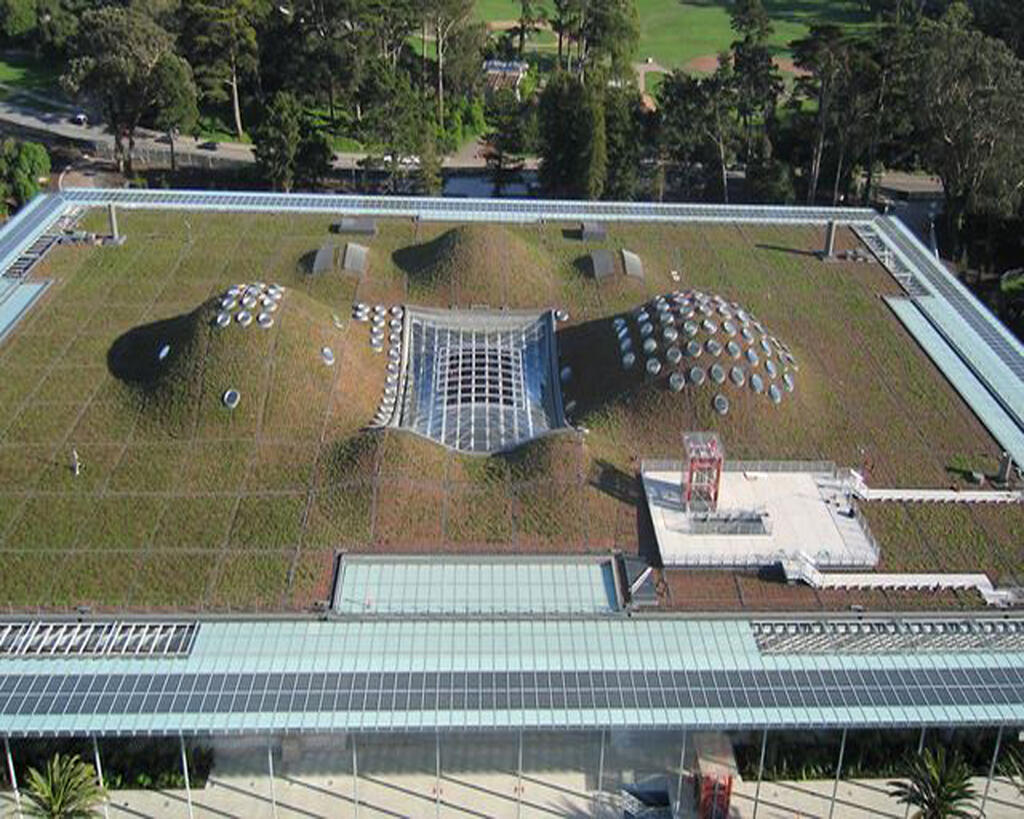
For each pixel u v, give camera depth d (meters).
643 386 93.12
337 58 182.38
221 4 181.75
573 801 70.81
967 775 66.06
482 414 95.00
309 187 167.25
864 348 105.56
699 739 74.56
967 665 70.62
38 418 89.75
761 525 80.38
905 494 85.31
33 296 108.38
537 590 74.94
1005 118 138.75
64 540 77.31
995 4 197.38
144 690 66.50
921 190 177.50
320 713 65.75
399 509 80.62
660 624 72.69
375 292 112.38
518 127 164.12
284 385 91.38
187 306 107.75
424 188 161.88
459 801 70.56
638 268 117.75
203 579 74.44
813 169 166.75
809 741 75.06
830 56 156.25
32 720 64.38
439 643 70.69
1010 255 154.12
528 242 124.12
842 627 73.06
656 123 168.88
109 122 171.25
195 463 85.06
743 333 96.06
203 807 69.62
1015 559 79.56
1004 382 100.75
